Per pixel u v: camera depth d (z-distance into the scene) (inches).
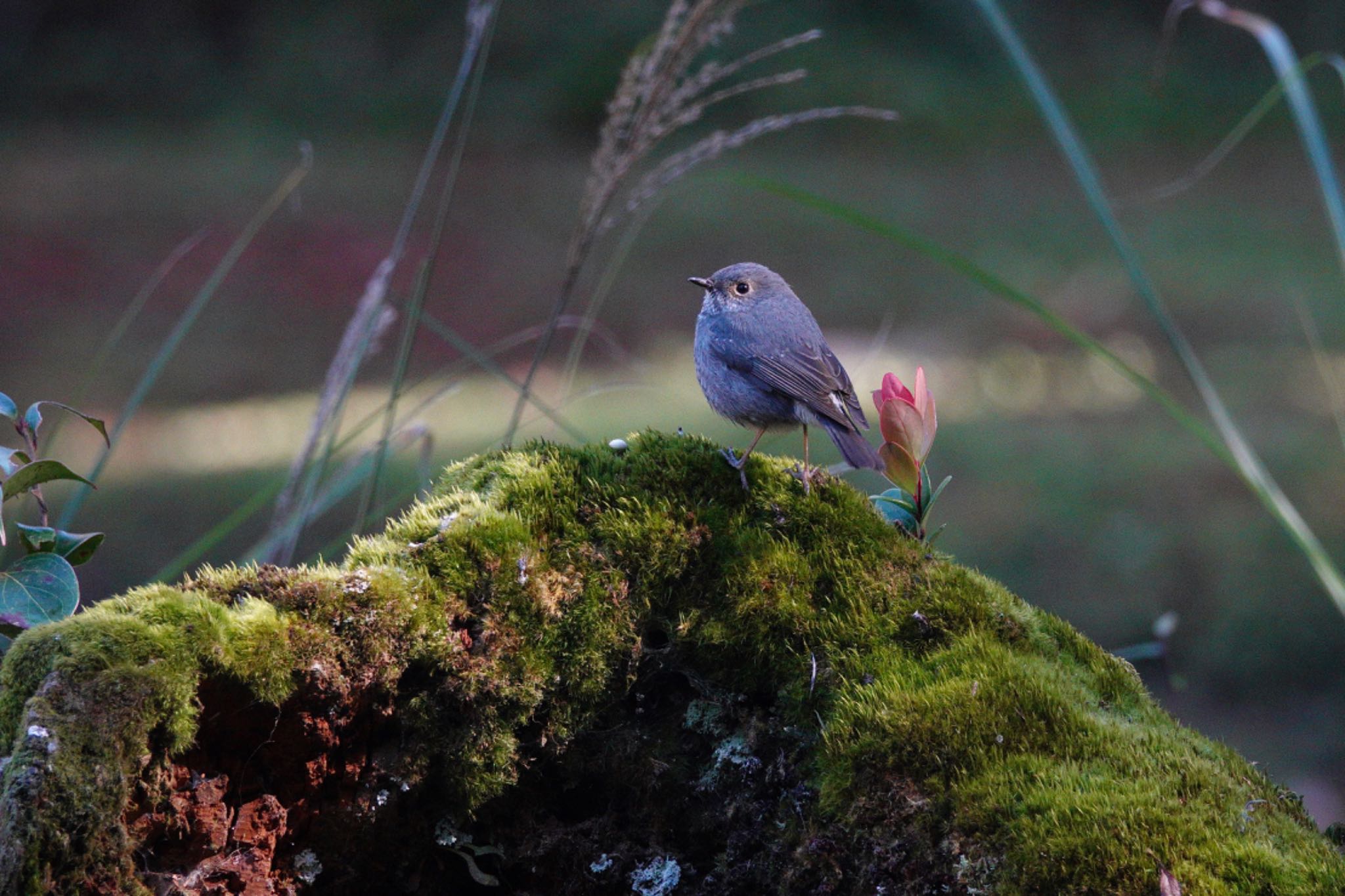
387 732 305.1
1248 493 444.8
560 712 305.6
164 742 303.6
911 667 305.6
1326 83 1229.1
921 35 1167.0
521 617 305.4
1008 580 385.4
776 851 305.3
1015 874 303.9
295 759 304.5
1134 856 303.6
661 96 310.5
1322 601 372.5
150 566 395.5
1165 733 305.3
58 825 302.8
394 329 680.4
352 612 304.7
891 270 802.8
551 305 738.8
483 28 311.9
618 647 305.7
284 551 310.5
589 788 306.0
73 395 579.5
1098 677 306.2
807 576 306.2
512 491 306.2
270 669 304.0
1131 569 391.5
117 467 489.1
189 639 303.7
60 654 303.4
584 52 1055.0
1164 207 970.1
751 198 898.7
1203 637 363.3
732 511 306.5
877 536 306.7
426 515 306.0
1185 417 308.3
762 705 306.0
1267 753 329.1
